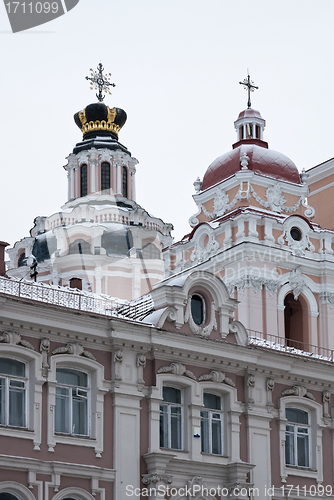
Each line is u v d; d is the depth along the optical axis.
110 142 88.81
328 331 63.59
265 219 63.31
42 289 46.38
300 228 64.81
